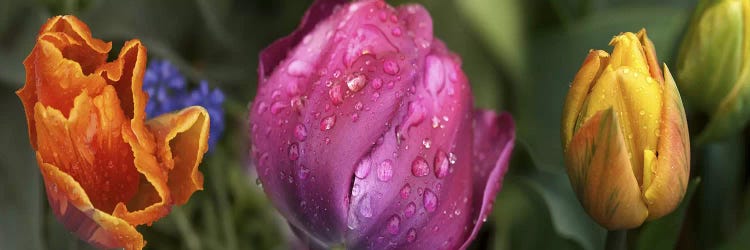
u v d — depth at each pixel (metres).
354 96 0.43
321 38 0.45
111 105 0.39
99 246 0.40
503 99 0.65
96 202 0.40
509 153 0.45
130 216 0.39
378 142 0.43
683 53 0.48
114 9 0.64
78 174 0.39
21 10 0.62
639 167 0.43
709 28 0.47
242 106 0.66
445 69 0.44
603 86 0.42
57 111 0.38
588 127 0.42
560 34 0.65
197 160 0.40
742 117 0.48
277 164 0.44
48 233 0.63
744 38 0.47
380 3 0.44
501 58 0.63
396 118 0.43
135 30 0.65
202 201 0.64
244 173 0.65
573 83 0.43
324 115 0.43
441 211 0.44
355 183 0.43
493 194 0.45
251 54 0.67
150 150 0.39
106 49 0.40
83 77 0.39
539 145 0.64
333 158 0.43
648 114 0.42
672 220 0.49
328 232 0.44
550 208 0.54
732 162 0.58
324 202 0.44
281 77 0.45
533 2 0.65
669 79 0.42
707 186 0.56
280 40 0.46
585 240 0.54
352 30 0.44
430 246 0.44
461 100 0.44
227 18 0.67
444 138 0.43
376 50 0.44
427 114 0.43
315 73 0.44
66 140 0.39
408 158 0.43
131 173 0.40
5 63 0.62
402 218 0.44
